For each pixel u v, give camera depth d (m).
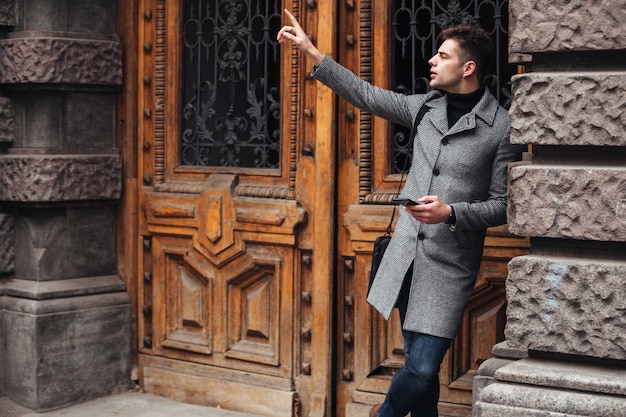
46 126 5.68
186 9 5.67
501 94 4.55
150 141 5.80
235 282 5.45
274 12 5.27
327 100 5.01
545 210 3.62
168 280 5.75
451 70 3.96
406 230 3.98
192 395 5.58
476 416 3.62
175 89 5.68
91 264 5.86
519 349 3.89
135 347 5.90
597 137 3.54
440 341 3.89
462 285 3.91
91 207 5.85
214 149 5.57
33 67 5.54
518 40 3.68
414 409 4.11
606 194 3.52
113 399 5.72
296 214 5.10
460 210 3.75
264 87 5.32
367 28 4.89
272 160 5.35
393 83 4.87
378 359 4.96
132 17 5.81
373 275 4.13
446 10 4.68
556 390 3.54
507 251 4.50
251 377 5.37
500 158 3.90
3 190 5.73
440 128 3.95
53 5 5.63
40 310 5.54
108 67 5.77
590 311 3.56
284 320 5.23
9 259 5.80
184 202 5.60
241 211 5.33
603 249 3.61
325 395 5.04
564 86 3.58
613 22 3.51
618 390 3.44
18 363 5.62
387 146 4.90
